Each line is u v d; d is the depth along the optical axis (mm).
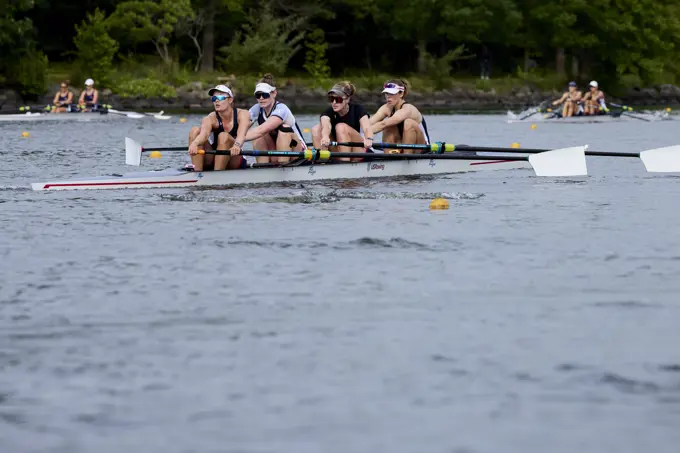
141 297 33406
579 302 32500
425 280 35656
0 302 32875
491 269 37469
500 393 24297
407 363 26453
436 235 44688
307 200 55844
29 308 32125
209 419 22844
